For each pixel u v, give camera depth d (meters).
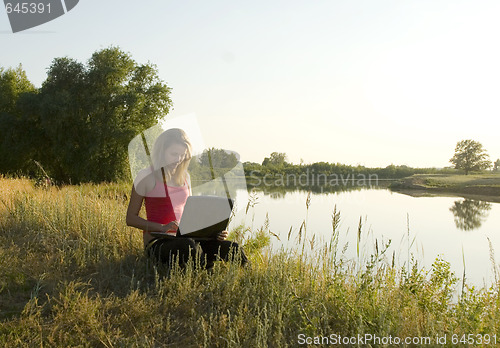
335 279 3.96
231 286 3.88
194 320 3.41
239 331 3.20
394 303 3.67
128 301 3.59
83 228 5.79
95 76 36.78
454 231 18.83
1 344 2.93
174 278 3.95
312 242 5.03
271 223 12.91
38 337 3.05
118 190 14.62
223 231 4.33
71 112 35.66
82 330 3.20
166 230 4.25
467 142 112.38
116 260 4.57
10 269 4.19
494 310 3.54
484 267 9.55
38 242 5.21
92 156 34.66
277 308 3.53
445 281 4.20
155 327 3.29
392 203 35.47
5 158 39.69
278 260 4.46
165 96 39.44
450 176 89.88
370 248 7.46
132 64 39.31
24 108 37.75
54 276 4.12
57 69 38.03
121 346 3.00
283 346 3.08
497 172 115.25
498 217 26.14
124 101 36.06
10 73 44.38
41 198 7.91
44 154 40.03
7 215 6.47
